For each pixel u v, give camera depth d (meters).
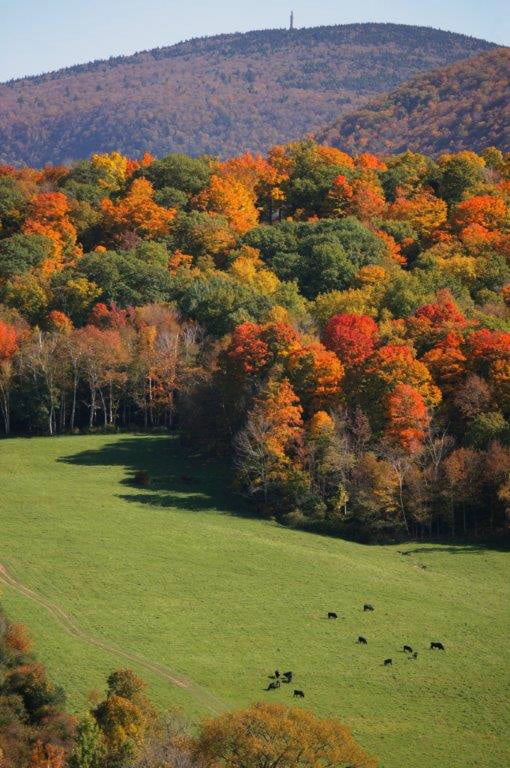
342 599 177.12
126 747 120.31
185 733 126.06
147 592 175.00
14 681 134.75
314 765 116.81
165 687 143.50
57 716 130.75
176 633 161.38
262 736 119.06
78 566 183.12
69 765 120.69
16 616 160.75
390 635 165.50
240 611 170.25
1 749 121.81
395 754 133.62
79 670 145.50
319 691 147.12
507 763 132.88
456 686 151.12
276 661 154.88
